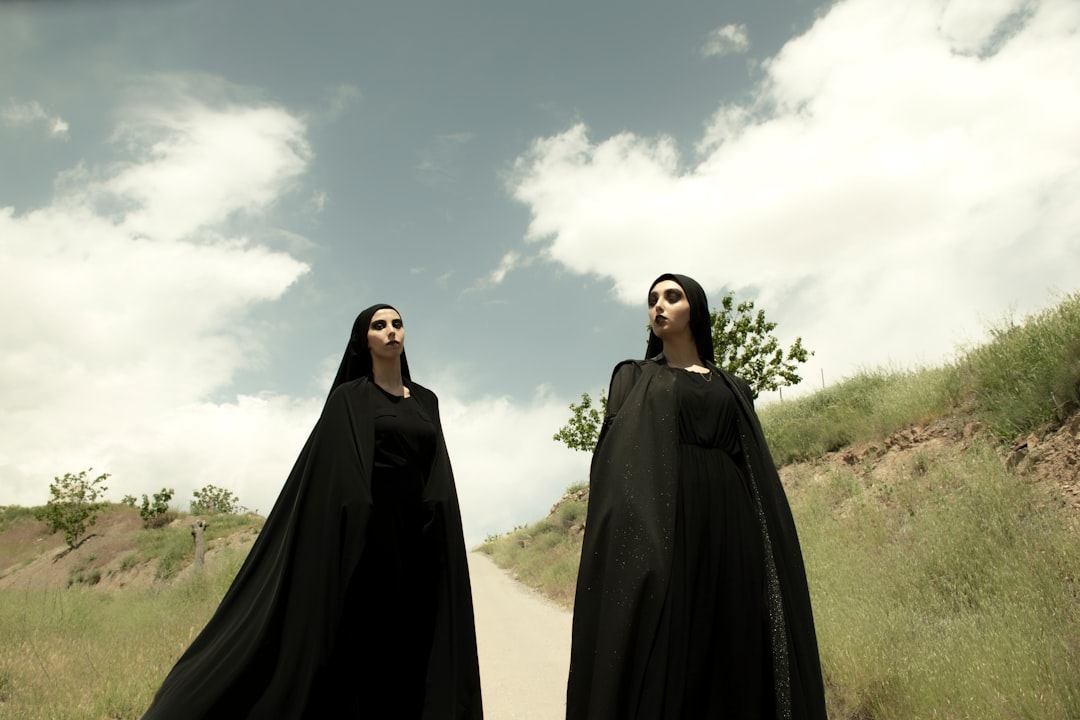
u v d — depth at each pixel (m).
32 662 8.34
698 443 3.89
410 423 4.90
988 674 5.50
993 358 11.59
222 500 46.72
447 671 4.71
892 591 7.94
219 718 4.18
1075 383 9.38
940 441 11.29
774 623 3.61
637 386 3.96
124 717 6.68
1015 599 6.75
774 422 17.39
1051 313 11.11
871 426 13.53
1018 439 9.68
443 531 4.86
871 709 5.70
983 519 8.33
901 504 10.15
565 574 18.44
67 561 35.91
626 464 3.70
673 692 3.40
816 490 12.43
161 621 12.27
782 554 3.76
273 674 4.27
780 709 3.48
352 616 4.58
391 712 4.64
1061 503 8.04
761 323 17.66
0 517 50.00
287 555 4.44
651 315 4.29
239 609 4.62
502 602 16.59
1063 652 5.48
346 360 5.11
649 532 3.52
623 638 3.37
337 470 4.59
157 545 33.91
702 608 3.62
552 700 7.47
